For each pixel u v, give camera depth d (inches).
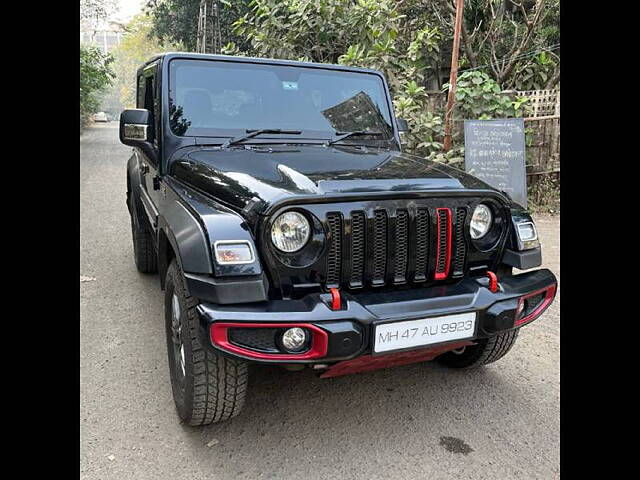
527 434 108.3
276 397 120.2
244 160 112.3
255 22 337.7
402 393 123.0
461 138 318.0
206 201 101.4
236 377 96.5
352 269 94.0
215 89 132.3
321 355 85.4
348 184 94.8
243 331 85.1
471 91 309.3
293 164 107.9
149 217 147.0
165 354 138.7
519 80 364.2
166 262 118.5
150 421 110.0
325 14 304.5
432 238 99.2
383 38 309.4
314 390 123.5
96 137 799.1
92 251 230.2
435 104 324.5
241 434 106.8
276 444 104.0
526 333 155.4
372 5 299.4
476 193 102.1
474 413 115.4
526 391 124.3
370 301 91.5
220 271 84.6
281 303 86.8
